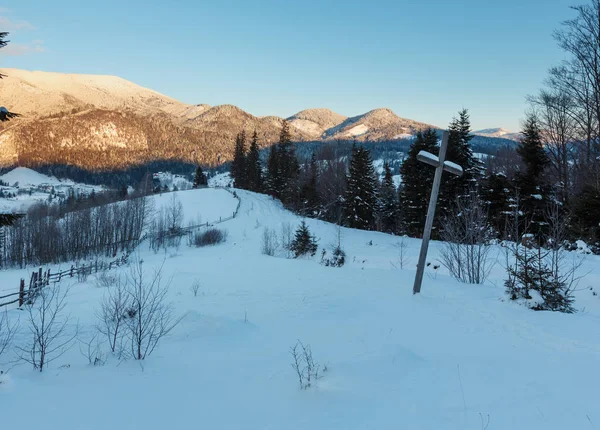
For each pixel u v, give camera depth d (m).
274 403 4.09
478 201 19.67
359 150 49.97
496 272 15.38
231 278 14.70
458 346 5.96
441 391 4.23
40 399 4.03
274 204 67.81
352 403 3.98
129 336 6.96
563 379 4.48
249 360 5.65
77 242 41.41
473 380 4.52
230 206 62.41
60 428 3.42
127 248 41.62
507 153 52.59
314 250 29.02
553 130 29.25
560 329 6.60
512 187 29.58
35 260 39.44
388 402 3.98
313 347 6.20
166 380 4.78
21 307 11.48
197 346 6.35
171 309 9.31
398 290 11.14
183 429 3.50
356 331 7.08
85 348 6.30
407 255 24.19
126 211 48.09
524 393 4.11
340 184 63.44
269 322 8.20
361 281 13.23
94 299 11.40
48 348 6.35
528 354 5.46
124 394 4.28
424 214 38.03
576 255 15.38
